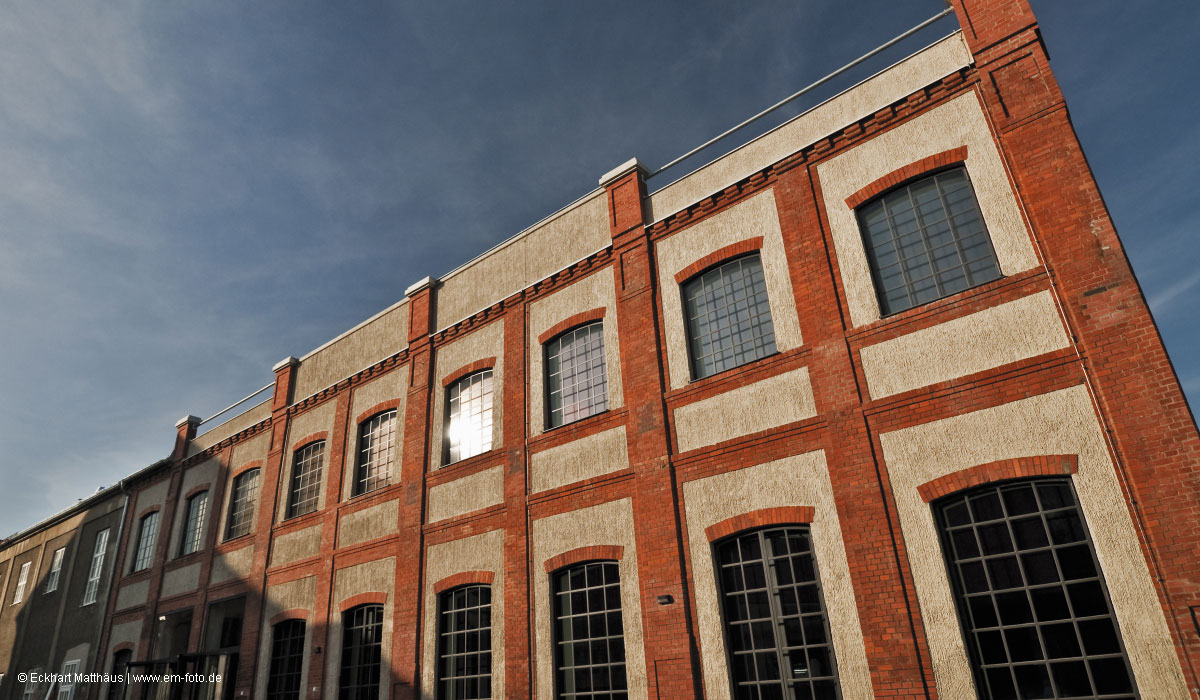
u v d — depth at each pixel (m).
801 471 9.65
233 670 17.11
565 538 11.78
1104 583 7.25
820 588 9.08
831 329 9.93
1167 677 6.70
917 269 9.62
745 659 9.49
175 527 21.14
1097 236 8.08
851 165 10.54
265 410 20.05
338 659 14.59
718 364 11.19
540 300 13.96
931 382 8.91
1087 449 7.65
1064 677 7.29
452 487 14.00
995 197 9.05
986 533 8.16
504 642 11.98
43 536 27.86
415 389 15.64
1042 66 9.02
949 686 7.82
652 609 10.34
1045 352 8.17
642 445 11.27
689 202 12.39
